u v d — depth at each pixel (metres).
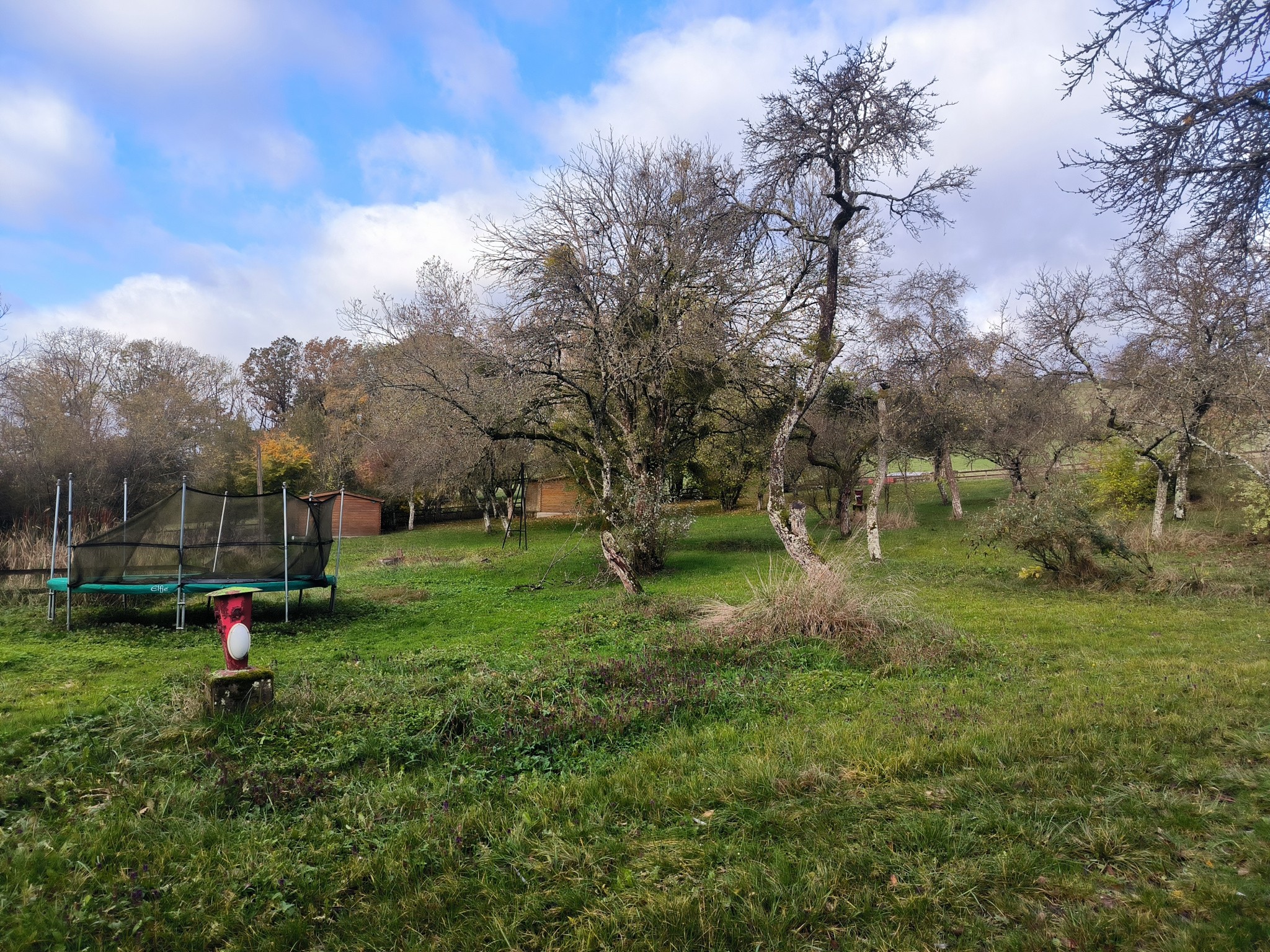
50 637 10.57
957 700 6.64
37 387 31.61
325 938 3.33
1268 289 11.62
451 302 21.28
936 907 3.30
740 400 22.41
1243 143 5.72
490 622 12.34
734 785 4.69
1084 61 6.02
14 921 3.30
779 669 8.18
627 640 10.12
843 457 25.56
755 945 3.11
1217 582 13.34
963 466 48.59
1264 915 3.07
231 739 5.60
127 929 3.32
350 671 8.41
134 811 4.39
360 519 42.31
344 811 4.53
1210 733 5.24
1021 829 3.90
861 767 4.90
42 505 26.12
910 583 15.16
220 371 45.16
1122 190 6.30
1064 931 3.10
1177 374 16.50
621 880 3.63
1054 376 22.58
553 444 21.84
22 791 4.57
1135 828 3.87
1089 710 5.95
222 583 12.05
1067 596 13.20
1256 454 19.05
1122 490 24.78
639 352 17.88
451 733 6.14
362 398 36.94
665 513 19.55
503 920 3.34
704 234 16.28
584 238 18.19
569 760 5.52
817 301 18.97
